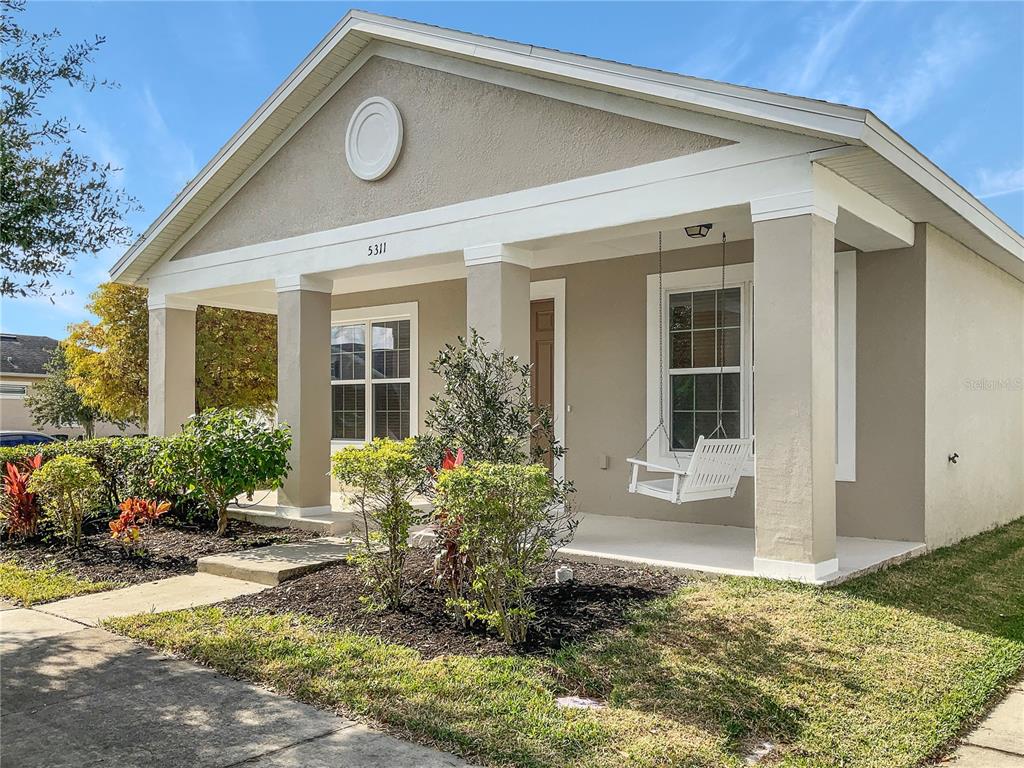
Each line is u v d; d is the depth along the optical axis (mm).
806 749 3736
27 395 31641
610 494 9852
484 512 5008
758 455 6285
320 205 9469
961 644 5121
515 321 7965
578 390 10148
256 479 8844
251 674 4691
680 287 9367
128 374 20406
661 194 6832
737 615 5352
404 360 12352
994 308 10242
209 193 10438
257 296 12391
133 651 5199
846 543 7840
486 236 7953
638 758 3588
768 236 6246
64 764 3572
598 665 4641
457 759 3609
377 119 8875
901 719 4047
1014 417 11094
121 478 10031
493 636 5164
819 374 6145
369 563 5988
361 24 8648
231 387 20891
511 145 7812
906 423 7965
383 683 4438
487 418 6418
